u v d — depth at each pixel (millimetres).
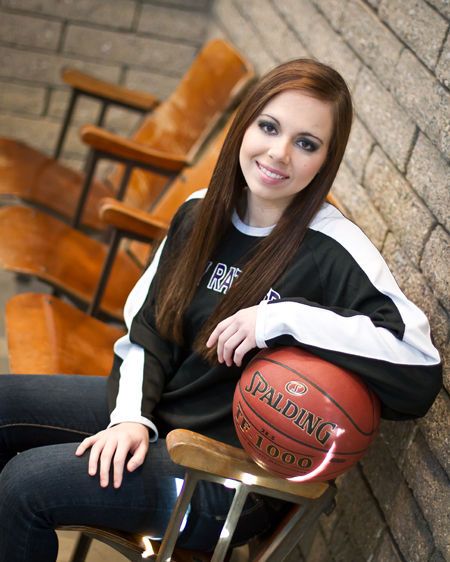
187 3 3727
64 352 2125
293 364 1449
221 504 1618
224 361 1597
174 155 3014
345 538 1942
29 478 1550
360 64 2248
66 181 3092
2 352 2844
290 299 1528
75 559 1927
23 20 3641
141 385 1713
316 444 1418
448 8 1804
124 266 2695
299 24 2742
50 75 3766
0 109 3797
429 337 1523
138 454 1589
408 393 1475
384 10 2141
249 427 1451
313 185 1611
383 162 2043
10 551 1565
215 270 1700
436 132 1791
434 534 1605
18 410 1746
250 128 1601
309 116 1540
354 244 1586
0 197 2881
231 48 3043
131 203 3186
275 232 1613
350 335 1460
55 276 2482
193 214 1786
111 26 3711
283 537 1601
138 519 1583
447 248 1687
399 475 1771
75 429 1764
